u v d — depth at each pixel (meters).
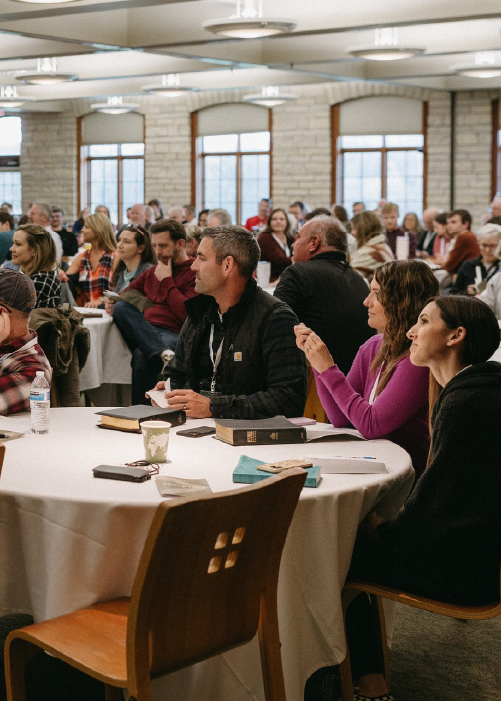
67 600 1.91
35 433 2.57
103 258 6.11
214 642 1.74
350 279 4.09
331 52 9.81
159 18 8.61
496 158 14.11
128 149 16.69
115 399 5.33
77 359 4.31
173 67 11.47
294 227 9.30
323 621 2.03
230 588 1.74
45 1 6.04
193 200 16.16
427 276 2.59
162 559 1.57
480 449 2.01
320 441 2.55
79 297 6.37
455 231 8.48
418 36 9.76
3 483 2.02
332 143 14.97
